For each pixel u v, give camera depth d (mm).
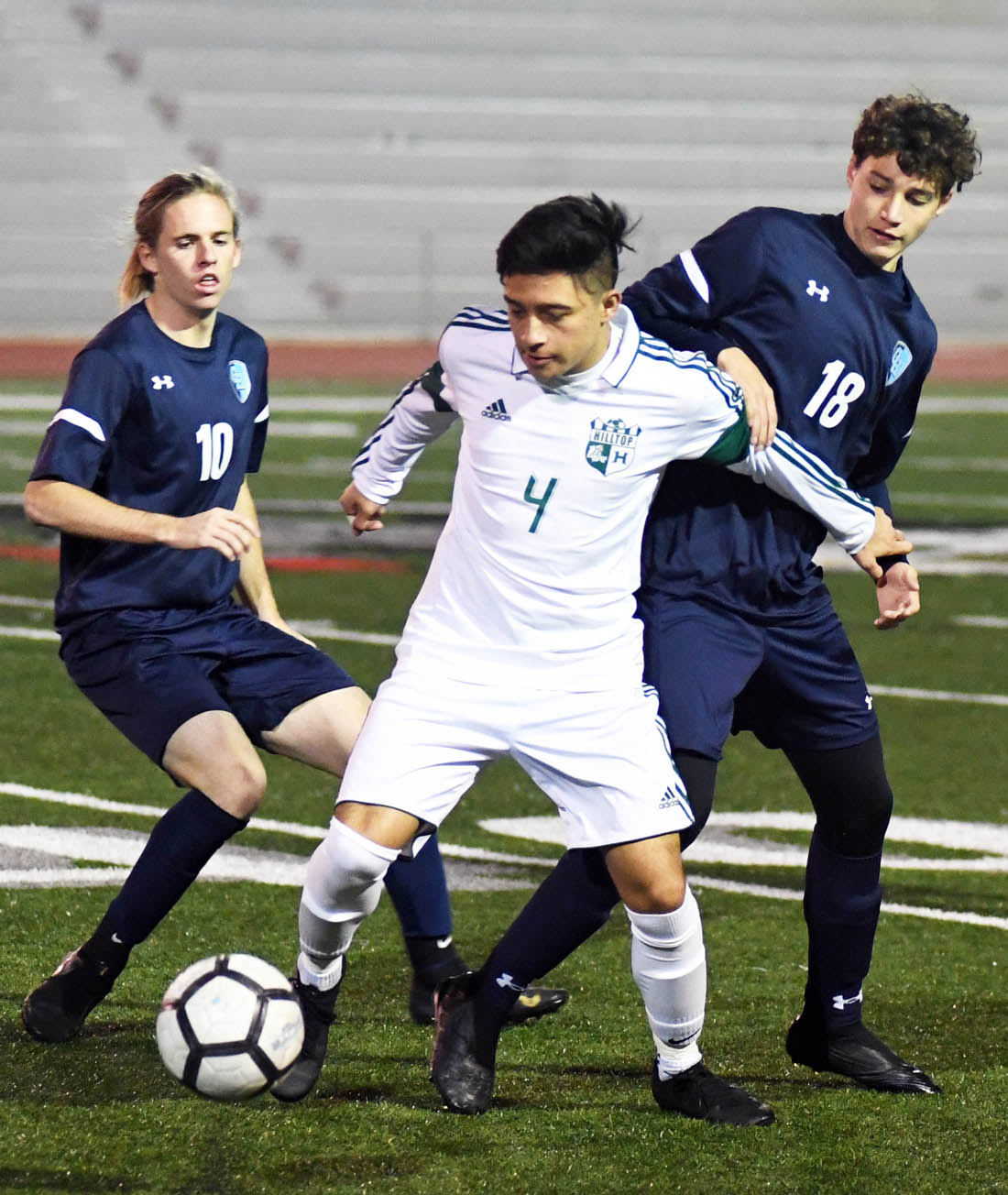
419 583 42375
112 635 15586
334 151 123062
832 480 14203
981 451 72312
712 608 14516
